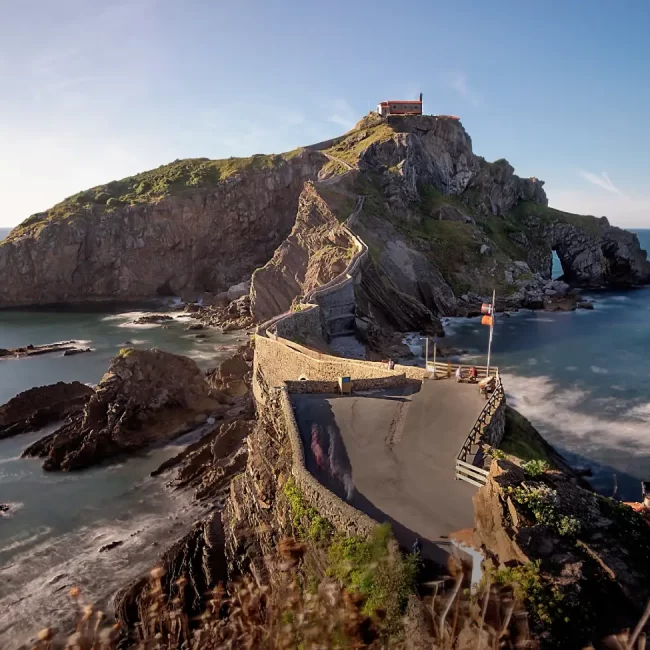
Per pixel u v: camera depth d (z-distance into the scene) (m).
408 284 92.19
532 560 12.26
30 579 27.31
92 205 137.75
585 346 69.50
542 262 136.75
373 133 137.00
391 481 18.27
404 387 27.66
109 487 37.09
